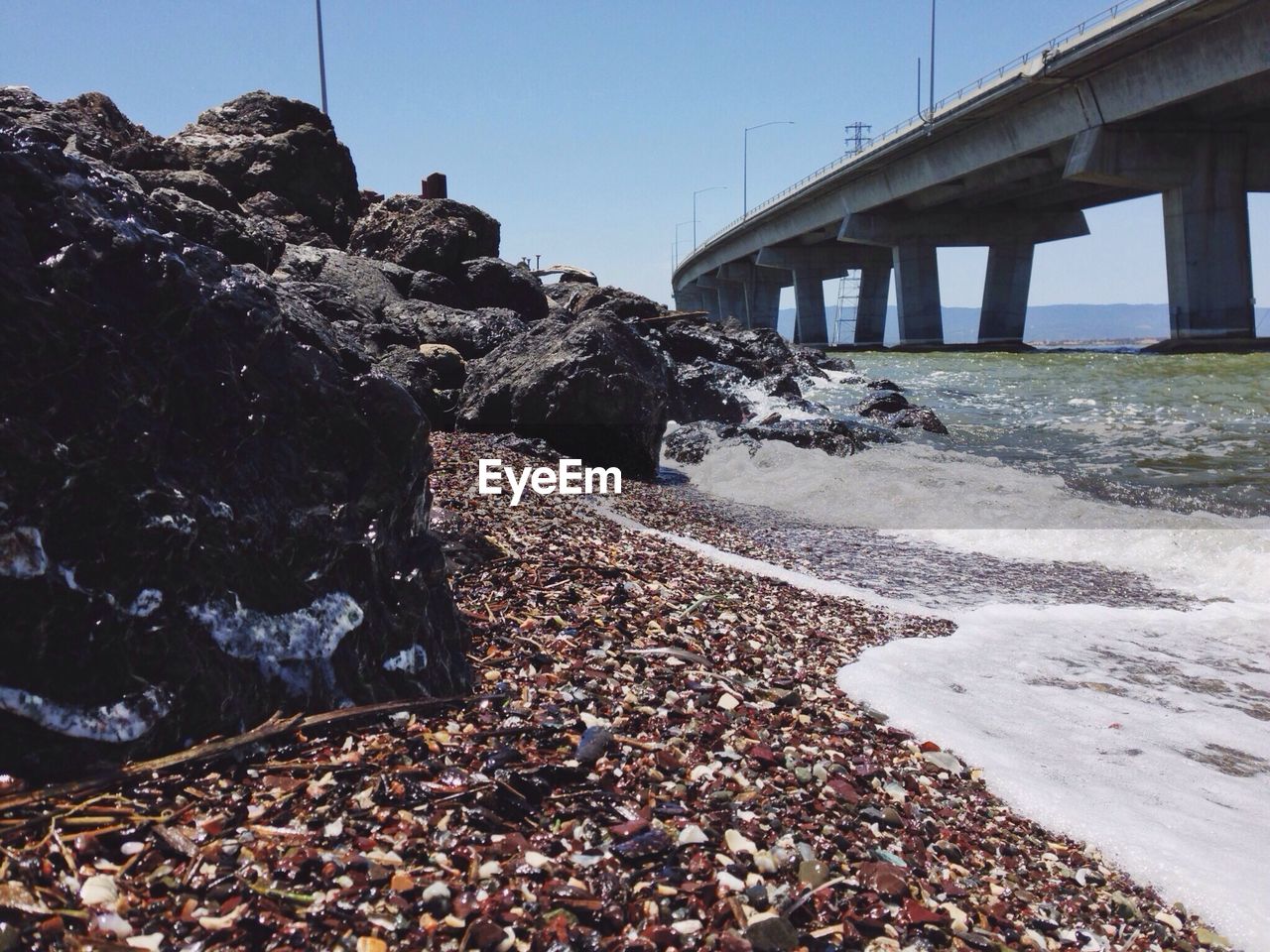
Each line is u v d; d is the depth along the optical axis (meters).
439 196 28.81
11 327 2.57
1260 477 13.80
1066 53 40.09
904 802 3.63
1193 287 44.62
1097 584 8.77
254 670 3.00
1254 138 44.47
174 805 2.55
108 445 2.70
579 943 2.30
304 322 3.65
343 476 3.55
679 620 5.52
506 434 13.21
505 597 5.25
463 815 2.80
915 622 7.05
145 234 3.09
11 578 2.41
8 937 1.95
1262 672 6.15
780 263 90.19
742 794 3.33
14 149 2.85
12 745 2.40
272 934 2.16
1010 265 69.12
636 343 14.49
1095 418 20.86
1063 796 4.02
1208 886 3.32
